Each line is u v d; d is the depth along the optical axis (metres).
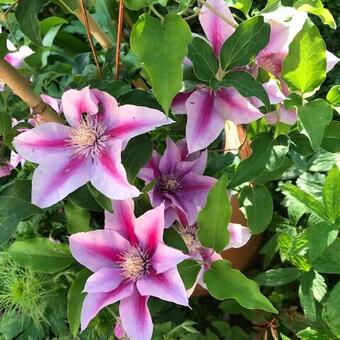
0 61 0.27
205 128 0.27
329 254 0.36
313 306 0.38
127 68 0.32
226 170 0.32
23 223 0.38
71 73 0.42
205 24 0.27
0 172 0.35
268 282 0.40
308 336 0.37
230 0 0.31
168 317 0.44
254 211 0.32
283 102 0.28
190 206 0.30
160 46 0.22
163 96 0.22
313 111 0.26
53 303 0.39
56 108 0.31
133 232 0.28
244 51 0.25
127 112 0.25
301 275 0.39
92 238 0.28
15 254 0.32
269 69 0.29
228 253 0.41
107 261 0.28
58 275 0.35
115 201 0.28
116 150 0.25
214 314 0.47
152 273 0.27
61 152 0.26
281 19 0.27
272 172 0.32
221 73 0.26
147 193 0.29
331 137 0.31
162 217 0.27
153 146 0.30
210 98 0.27
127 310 0.27
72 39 0.55
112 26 0.44
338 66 0.52
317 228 0.36
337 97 0.29
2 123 0.29
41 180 0.26
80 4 0.27
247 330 0.46
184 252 0.29
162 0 0.26
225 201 0.27
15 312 0.42
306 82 0.26
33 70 0.38
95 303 0.27
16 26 0.34
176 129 0.32
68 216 0.31
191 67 0.27
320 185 0.43
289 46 0.26
